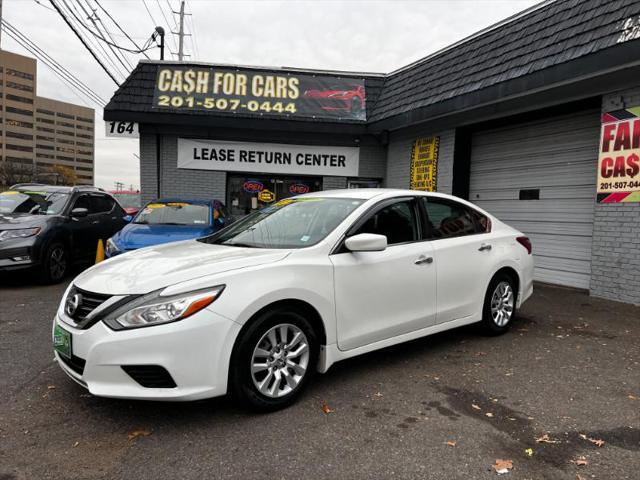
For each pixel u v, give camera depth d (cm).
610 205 677
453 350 461
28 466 255
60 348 313
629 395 357
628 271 658
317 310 339
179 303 287
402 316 400
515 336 509
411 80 1071
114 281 312
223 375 295
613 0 654
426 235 435
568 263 803
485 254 481
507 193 916
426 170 1055
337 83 1162
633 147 643
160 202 831
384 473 254
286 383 333
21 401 335
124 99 1084
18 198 851
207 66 1137
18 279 823
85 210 829
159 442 282
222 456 268
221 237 429
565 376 394
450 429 303
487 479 250
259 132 1135
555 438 292
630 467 260
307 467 259
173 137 1134
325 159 1179
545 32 754
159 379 284
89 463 259
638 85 634
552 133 825
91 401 336
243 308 301
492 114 859
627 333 521
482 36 914
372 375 394
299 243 368
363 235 352
